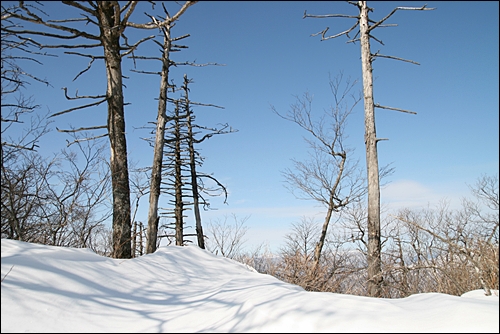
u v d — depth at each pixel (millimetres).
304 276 11000
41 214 8812
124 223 8750
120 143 9055
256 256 13555
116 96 9125
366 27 12086
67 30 8242
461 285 8938
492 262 7098
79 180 9148
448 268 9969
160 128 12719
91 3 8578
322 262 13781
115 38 9070
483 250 8000
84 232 9898
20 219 8250
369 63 11969
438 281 9734
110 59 9133
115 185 8859
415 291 11109
